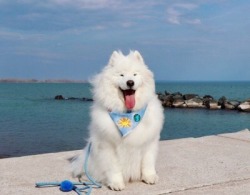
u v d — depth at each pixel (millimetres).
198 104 22641
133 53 2195
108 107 2092
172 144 3273
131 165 2137
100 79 2133
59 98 35594
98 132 2104
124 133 2023
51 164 2641
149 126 2068
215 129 13328
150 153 2164
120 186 2090
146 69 2150
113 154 2105
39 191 2107
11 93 50719
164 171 2463
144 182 2211
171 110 21172
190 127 13820
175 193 2082
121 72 2082
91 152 2260
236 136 3594
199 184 2215
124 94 2076
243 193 2098
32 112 19969
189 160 2742
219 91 53750
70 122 14750
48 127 13039
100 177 2221
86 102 30422
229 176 2373
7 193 2076
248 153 2951
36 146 9039
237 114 18922
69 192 2094
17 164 2643
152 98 2150
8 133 11453
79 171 2354
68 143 9516
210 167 2564
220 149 3082
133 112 2068
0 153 8039
